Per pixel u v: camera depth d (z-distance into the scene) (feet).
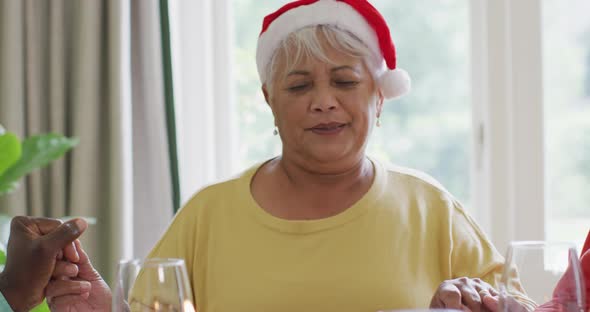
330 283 4.43
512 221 8.95
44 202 8.88
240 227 4.69
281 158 5.01
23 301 3.48
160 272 2.72
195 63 9.53
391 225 4.61
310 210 4.68
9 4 8.58
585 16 8.98
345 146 4.46
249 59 9.62
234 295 4.50
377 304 4.39
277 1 9.56
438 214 4.78
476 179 9.19
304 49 4.43
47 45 8.87
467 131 9.24
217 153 9.63
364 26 4.50
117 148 8.59
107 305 3.52
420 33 9.22
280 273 4.49
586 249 4.26
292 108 4.47
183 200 9.52
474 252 4.72
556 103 9.05
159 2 8.80
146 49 8.77
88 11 8.66
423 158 9.29
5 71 8.58
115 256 8.56
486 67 9.00
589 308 3.04
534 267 2.83
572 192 9.07
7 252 3.54
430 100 9.24
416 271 4.58
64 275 3.49
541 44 8.83
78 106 8.70
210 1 9.56
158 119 8.77
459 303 3.45
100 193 8.87
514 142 8.90
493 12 8.96
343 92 4.43
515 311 2.81
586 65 8.98
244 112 9.64
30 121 8.75
